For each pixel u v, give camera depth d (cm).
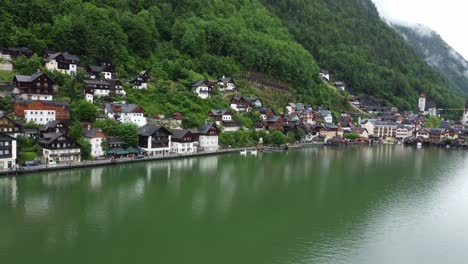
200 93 16012
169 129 12419
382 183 9588
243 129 15200
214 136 13250
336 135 19875
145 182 8638
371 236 6047
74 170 9194
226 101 16812
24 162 8725
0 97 10400
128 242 5444
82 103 10994
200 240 5638
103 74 13975
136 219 6331
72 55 13612
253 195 8031
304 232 6112
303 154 14225
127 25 17425
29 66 12188
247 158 12500
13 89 11000
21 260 4766
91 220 6175
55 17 15138
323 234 6062
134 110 12019
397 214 7144
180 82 16375
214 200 7575
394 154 15388
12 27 13412
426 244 5794
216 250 5328
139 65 16238
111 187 8069
